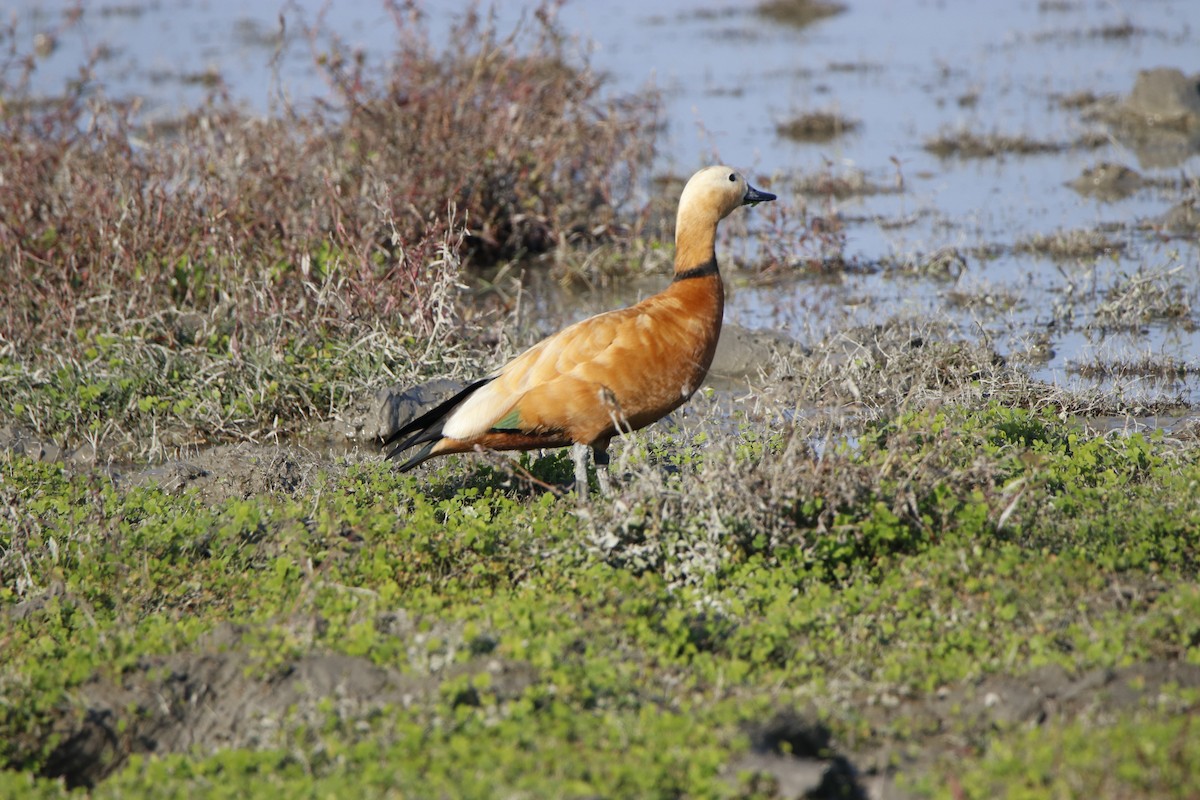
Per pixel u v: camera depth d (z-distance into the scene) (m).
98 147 25.44
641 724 8.94
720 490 11.77
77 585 11.85
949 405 15.45
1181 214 26.89
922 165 33.19
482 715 9.09
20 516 13.24
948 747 8.89
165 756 9.54
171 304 19.97
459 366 18.62
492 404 12.98
